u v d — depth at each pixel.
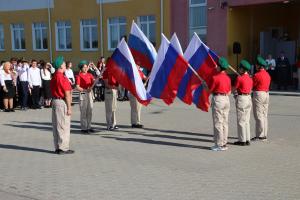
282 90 22.41
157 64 11.15
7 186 7.27
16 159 9.19
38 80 18.03
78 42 31.00
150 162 8.66
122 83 11.26
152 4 26.75
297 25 26.34
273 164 8.32
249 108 10.07
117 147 10.20
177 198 6.45
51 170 8.23
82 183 7.33
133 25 12.28
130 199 6.46
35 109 17.94
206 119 14.11
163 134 11.74
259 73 10.41
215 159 8.79
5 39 35.94
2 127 13.44
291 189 6.79
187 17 25.44
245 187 6.92
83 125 12.16
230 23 23.86
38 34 33.69
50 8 32.38
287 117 14.20
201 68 10.74
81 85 12.06
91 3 29.89
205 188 6.90
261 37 25.41
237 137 10.96
